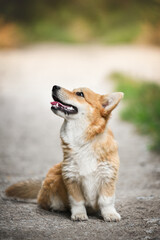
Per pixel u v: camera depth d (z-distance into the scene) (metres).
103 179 5.38
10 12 38.88
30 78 20.52
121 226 5.02
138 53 27.70
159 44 32.34
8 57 27.38
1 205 5.86
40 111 14.48
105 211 5.36
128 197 6.46
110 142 5.50
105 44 33.38
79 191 5.45
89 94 5.82
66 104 5.71
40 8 40.22
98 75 20.59
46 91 17.64
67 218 5.45
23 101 15.95
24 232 4.77
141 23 34.84
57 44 33.84
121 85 16.73
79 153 5.43
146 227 4.89
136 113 13.23
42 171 8.34
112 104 5.65
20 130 12.13
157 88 16.08
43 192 5.78
